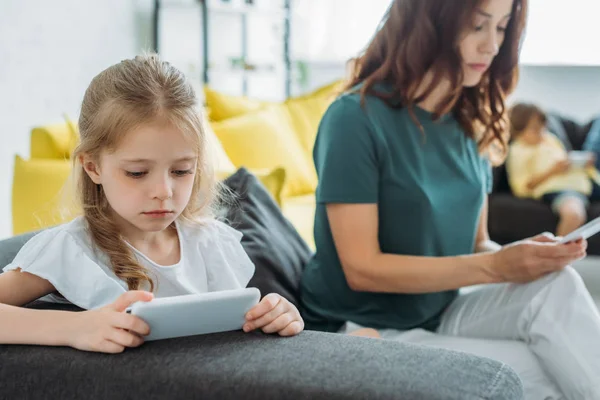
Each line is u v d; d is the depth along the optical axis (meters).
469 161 1.60
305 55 5.32
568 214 3.28
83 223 1.08
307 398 0.77
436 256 1.55
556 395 1.33
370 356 0.85
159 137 0.97
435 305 1.57
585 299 1.31
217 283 1.22
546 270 1.37
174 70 1.06
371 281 1.44
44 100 3.21
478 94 1.62
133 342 0.85
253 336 0.91
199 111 1.06
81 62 3.51
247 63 4.83
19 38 3.02
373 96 1.50
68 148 2.03
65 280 1.02
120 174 0.98
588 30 4.45
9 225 3.01
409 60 1.47
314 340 0.90
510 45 1.61
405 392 0.77
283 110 3.23
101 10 3.68
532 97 4.55
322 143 1.50
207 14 4.51
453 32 1.44
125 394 0.82
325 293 1.55
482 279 1.41
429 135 1.53
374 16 5.11
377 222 1.47
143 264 1.12
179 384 0.81
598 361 1.25
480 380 0.81
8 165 2.98
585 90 4.44
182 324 0.88
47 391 0.85
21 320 0.90
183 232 1.22
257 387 0.79
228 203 1.54
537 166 3.44
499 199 3.44
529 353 1.37
